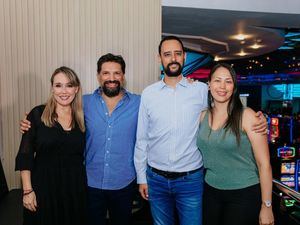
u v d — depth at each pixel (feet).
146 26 10.17
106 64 6.50
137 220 9.67
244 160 5.39
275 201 7.22
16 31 9.39
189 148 6.16
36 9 9.46
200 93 6.32
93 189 6.60
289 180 17.56
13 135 9.65
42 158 5.90
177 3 10.17
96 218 6.73
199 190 6.30
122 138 6.57
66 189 5.98
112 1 9.91
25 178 5.71
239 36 15.51
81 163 6.26
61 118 6.08
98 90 6.86
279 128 19.80
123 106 6.63
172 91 6.28
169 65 6.22
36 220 5.83
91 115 6.55
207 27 13.38
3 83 9.46
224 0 10.39
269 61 21.52
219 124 5.61
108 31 9.95
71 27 9.72
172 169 6.22
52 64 9.70
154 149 6.40
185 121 6.14
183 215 6.39
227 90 5.40
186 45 17.15
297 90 21.35
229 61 21.39
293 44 18.15
